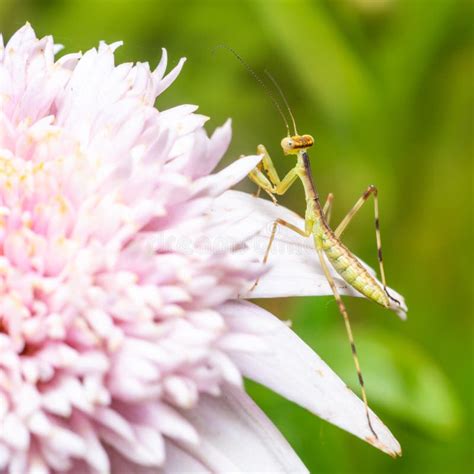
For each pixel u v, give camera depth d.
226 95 0.28
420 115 0.27
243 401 0.20
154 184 0.20
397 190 0.27
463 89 0.27
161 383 0.19
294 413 0.23
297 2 0.27
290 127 0.28
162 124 0.20
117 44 0.21
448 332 0.26
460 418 0.24
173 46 0.27
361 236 0.27
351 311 0.26
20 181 0.20
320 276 0.21
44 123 0.20
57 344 0.19
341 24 0.27
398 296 0.22
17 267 0.19
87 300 0.19
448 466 0.25
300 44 0.27
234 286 0.19
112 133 0.20
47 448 0.19
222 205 0.21
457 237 0.27
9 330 0.19
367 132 0.27
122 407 0.19
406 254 0.27
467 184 0.27
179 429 0.19
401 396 0.24
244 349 0.19
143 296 0.19
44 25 0.27
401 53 0.27
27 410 0.19
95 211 0.19
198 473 0.19
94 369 0.19
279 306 0.26
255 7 0.27
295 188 0.28
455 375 0.26
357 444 0.24
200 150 0.20
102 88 0.20
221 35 0.27
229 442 0.20
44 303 0.19
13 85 0.20
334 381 0.20
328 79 0.27
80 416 0.19
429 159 0.27
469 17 0.27
